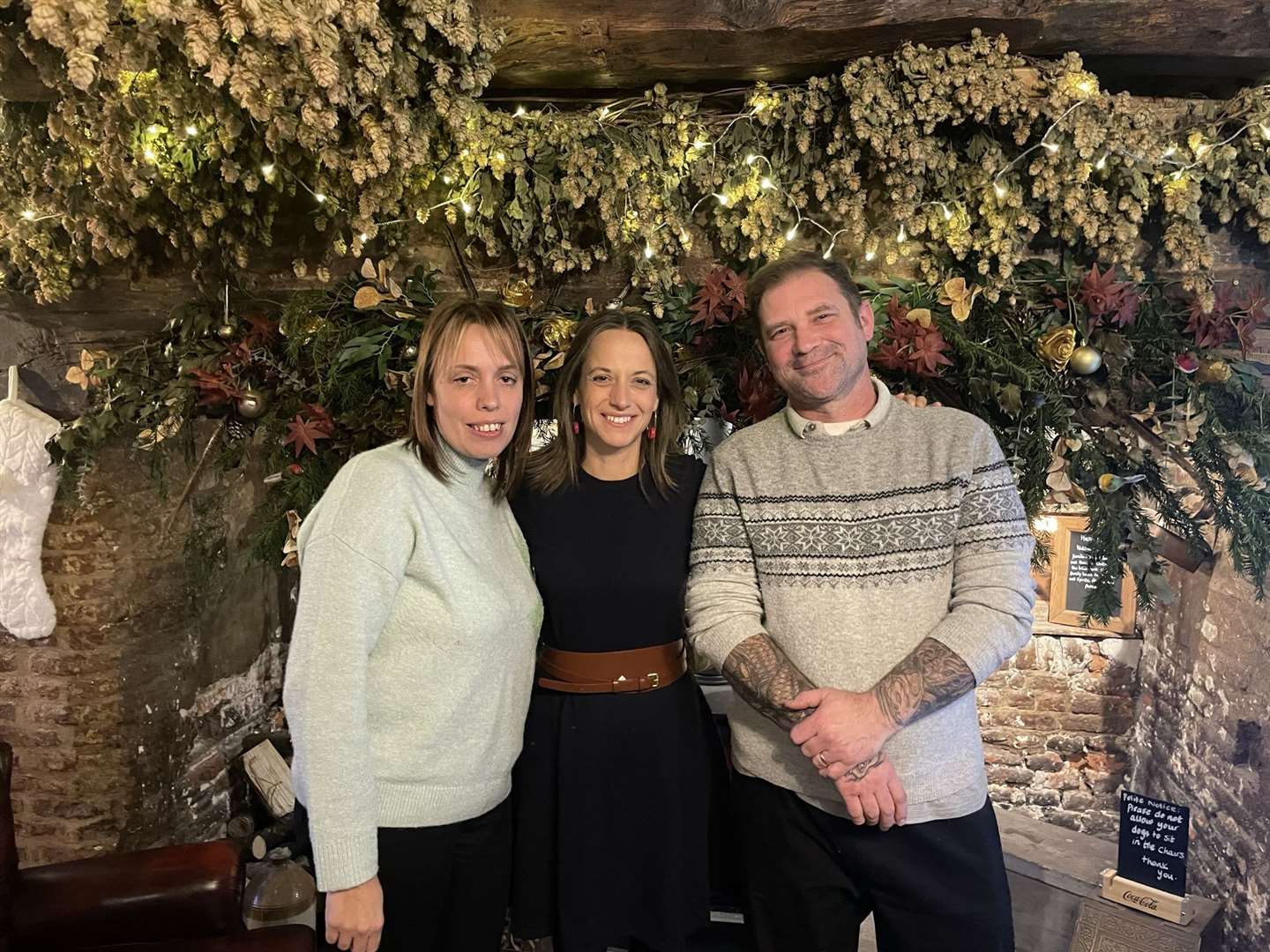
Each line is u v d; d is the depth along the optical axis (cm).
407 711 130
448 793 134
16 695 219
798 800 143
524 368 142
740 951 186
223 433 203
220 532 254
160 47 130
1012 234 163
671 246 172
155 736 233
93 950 161
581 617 148
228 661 268
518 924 151
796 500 140
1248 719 228
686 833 151
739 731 151
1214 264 170
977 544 134
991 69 156
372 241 179
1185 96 178
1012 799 305
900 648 133
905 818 131
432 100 156
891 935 138
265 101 132
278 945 162
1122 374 161
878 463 138
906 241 171
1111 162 160
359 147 154
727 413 179
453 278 182
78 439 183
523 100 180
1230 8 155
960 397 168
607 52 165
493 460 149
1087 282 158
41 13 107
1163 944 188
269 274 184
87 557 212
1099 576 163
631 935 151
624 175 165
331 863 119
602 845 147
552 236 173
